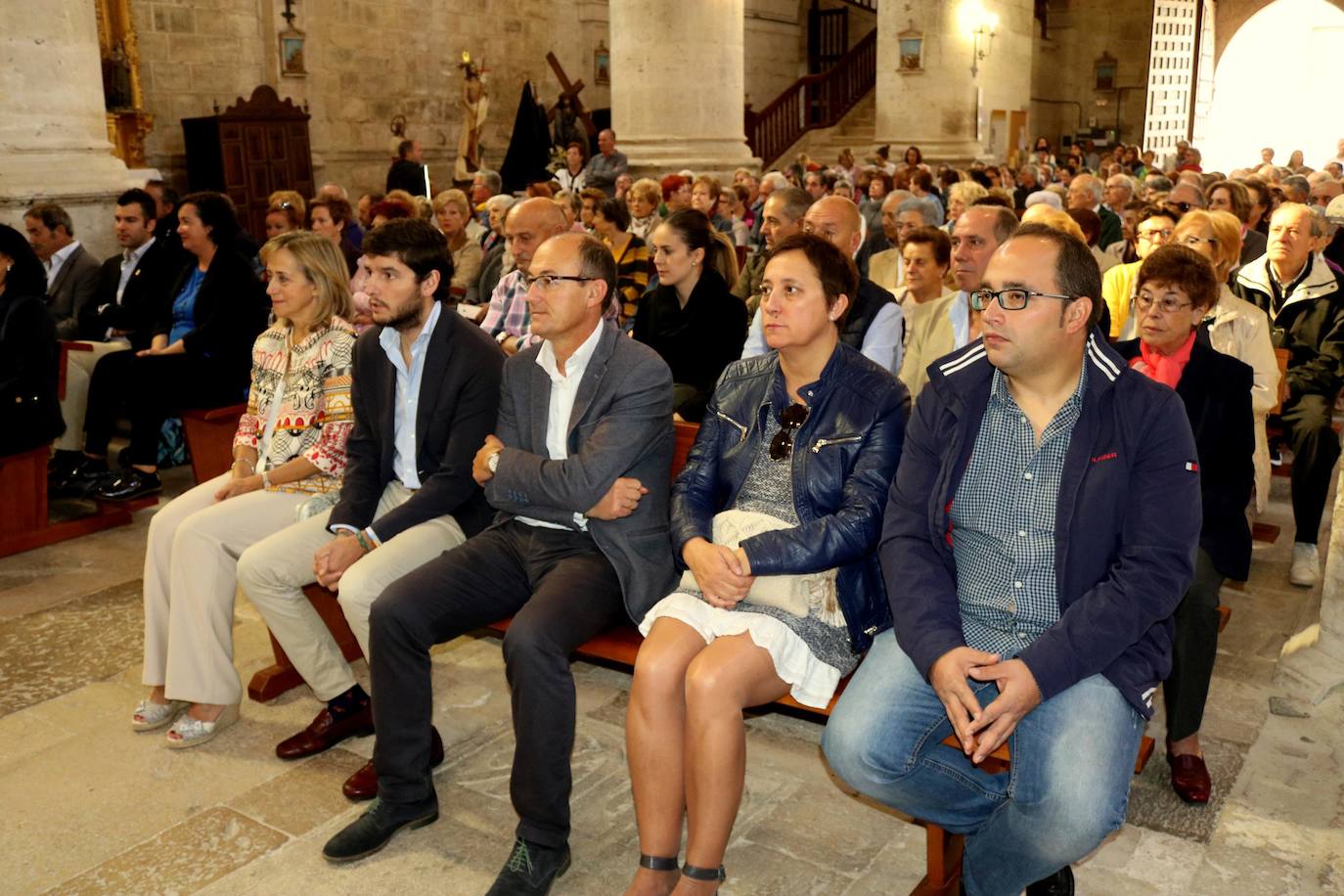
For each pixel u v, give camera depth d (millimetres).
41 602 4207
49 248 6129
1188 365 3129
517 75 17578
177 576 3133
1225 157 29859
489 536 2949
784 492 2627
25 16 6398
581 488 2711
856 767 2238
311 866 2619
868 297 3842
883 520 2441
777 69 22703
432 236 3111
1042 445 2227
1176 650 2791
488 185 9047
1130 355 3291
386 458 3186
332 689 3129
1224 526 2926
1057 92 24375
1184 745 2861
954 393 2318
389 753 2670
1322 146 29359
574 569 2740
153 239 6074
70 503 5391
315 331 3451
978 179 11602
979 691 2307
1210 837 2670
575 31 18609
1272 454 5289
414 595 2676
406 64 15758
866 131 20188
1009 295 2139
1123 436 2178
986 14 16391
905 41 16297
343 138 15008
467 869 2605
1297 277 4602
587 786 2949
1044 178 14812
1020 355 2154
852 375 2625
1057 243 2145
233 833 2746
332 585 2992
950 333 3799
